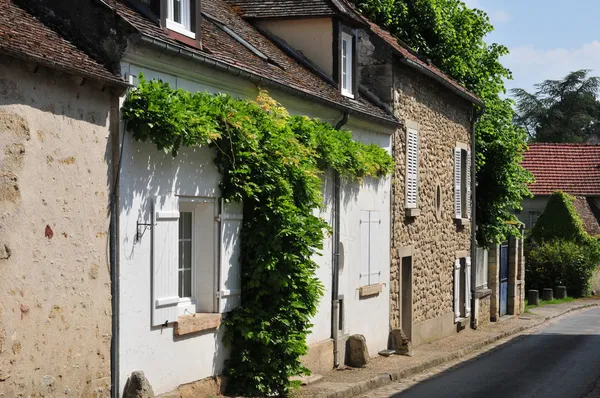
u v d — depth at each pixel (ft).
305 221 39.09
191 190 34.50
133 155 30.76
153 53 31.58
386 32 72.43
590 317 100.22
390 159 54.95
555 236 133.49
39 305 26.07
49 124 26.50
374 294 55.57
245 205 38.68
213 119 34.04
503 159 85.56
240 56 40.57
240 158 36.40
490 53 84.07
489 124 84.84
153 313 31.94
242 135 35.81
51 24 30.12
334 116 48.29
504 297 96.63
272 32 53.42
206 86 36.01
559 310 107.24
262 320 37.76
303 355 40.98
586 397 43.16
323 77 51.47
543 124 232.32
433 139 68.49
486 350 65.87
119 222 29.94
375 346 56.03
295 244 38.55
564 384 47.83
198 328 34.73
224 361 37.27
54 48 27.43
